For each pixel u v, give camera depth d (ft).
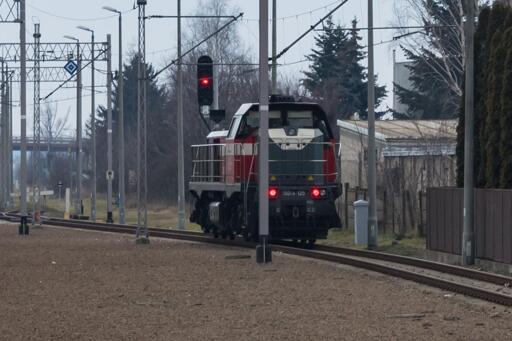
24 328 167.63
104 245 379.35
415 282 234.99
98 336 159.22
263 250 291.17
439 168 496.23
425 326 165.58
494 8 309.42
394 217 419.74
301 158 353.72
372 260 305.32
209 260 301.02
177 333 161.27
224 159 372.99
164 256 318.24
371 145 361.10
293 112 360.28
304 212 349.20
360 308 188.14
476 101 314.96
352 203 446.60
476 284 233.55
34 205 557.33
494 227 278.46
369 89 360.48
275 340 153.69
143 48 414.82
